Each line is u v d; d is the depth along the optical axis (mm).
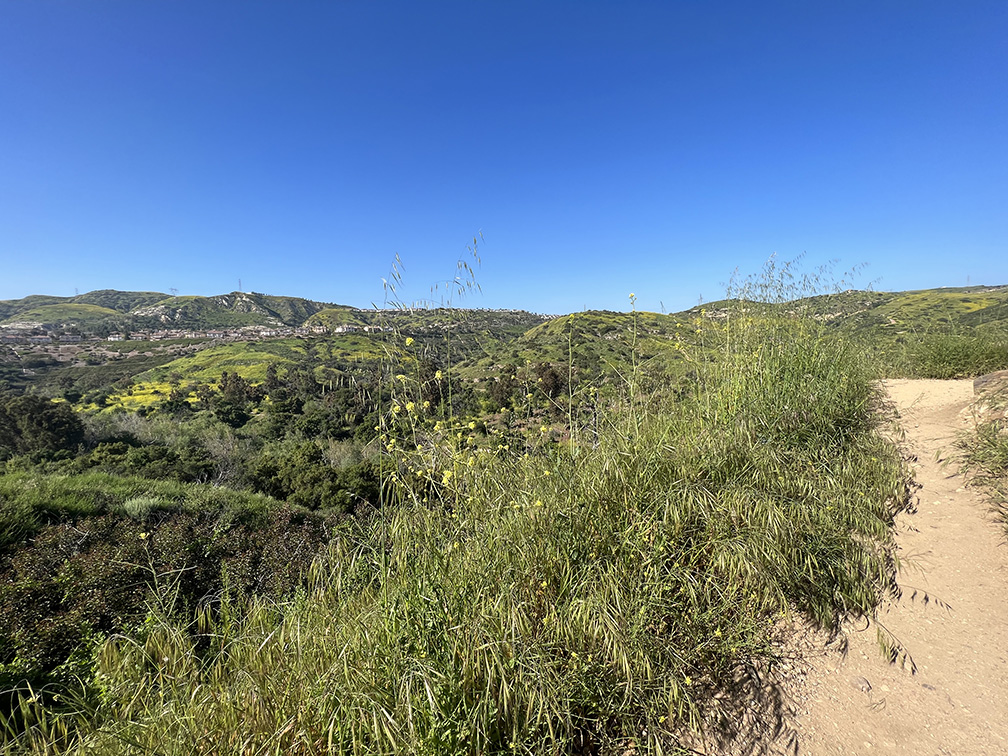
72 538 7059
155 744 1798
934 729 1966
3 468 20219
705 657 2334
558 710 1868
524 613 2207
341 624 2285
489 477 2939
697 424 4105
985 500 3387
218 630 2744
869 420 5082
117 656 2609
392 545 2463
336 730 1760
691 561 2705
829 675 2293
